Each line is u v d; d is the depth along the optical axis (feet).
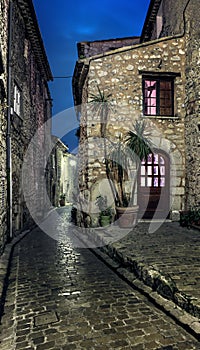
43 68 41.16
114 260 16.38
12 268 15.48
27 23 28.50
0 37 16.76
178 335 8.29
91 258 17.76
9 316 9.86
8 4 21.44
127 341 8.01
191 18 25.07
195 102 24.59
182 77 26.86
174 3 28.63
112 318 9.41
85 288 12.32
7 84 20.93
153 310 10.00
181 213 23.94
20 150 26.58
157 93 27.14
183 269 12.28
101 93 25.70
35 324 9.16
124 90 26.09
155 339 8.09
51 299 11.11
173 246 16.60
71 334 8.48
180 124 26.66
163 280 10.89
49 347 7.84
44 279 13.57
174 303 9.98
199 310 8.68
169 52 26.84
